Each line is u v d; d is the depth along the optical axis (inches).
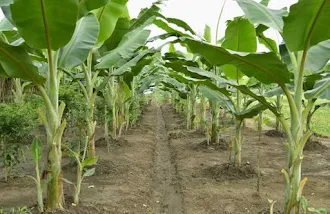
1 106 176.9
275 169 241.9
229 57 125.7
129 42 226.5
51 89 137.2
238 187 201.5
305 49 122.3
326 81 134.0
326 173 233.1
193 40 122.6
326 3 102.0
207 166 250.5
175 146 329.7
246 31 198.4
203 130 387.2
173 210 183.8
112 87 305.4
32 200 171.0
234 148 228.5
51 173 142.2
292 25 112.0
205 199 183.3
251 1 153.7
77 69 346.3
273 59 119.6
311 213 159.9
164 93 781.9
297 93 132.2
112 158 264.8
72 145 220.4
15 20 111.1
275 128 422.9
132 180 216.8
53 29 116.3
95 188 195.8
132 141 339.9
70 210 148.2
